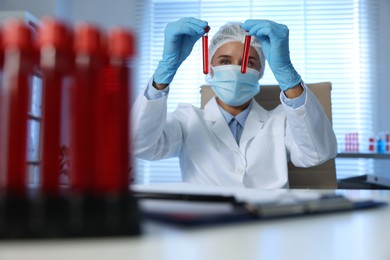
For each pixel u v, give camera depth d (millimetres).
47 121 332
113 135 327
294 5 2887
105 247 292
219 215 399
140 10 2965
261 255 284
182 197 532
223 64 1613
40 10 2779
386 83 2771
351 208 518
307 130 1416
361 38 2814
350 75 2807
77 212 305
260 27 1373
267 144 1563
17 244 294
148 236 332
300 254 288
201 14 2941
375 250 303
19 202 299
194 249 295
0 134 328
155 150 1593
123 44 325
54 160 331
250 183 1515
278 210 440
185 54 1461
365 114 2773
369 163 2760
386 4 2809
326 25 2855
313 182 1650
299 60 2854
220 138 1584
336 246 315
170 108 2908
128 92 337
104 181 324
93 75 328
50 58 324
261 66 1674
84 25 325
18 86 329
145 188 720
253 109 1685
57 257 265
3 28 323
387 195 837
